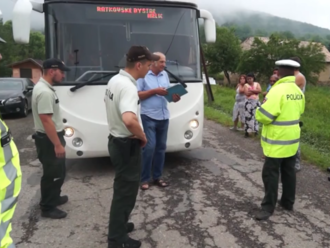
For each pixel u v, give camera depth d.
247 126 8.12
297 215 4.04
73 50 4.86
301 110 4.01
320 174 5.50
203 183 5.05
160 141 4.75
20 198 4.48
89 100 4.87
